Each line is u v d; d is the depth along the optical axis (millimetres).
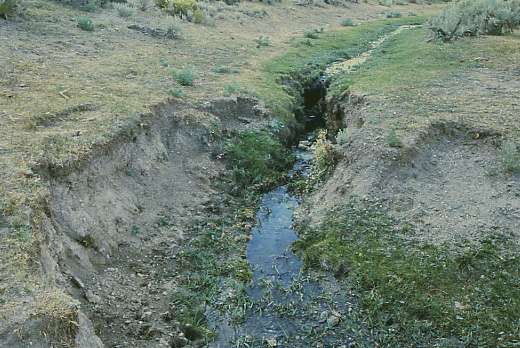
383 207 7379
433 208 7219
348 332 5605
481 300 5719
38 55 11234
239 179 9227
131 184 7699
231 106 10930
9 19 13156
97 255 6285
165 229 7371
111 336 5191
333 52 19281
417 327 5520
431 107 10094
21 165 6117
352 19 29281
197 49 15875
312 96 15023
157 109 9250
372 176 7883
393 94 11344
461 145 8680
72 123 7762
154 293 6066
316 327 5703
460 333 5371
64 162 6480
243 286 6453
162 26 17531
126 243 6793
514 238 6410
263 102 11812
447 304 5730
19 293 4324
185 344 5348
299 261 7070
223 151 9586
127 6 18672
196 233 7457
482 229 6648
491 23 18656
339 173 8508
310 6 31219
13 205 5352
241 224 7961
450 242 6535
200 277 6539
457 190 7535
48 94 8773
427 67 14203
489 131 8531
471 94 10977
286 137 11227
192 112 9820
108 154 7422
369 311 5863
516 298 5645
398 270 6305
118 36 14930
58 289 4828
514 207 6871
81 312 5035
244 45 17969
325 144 9203
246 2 27938
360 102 11430
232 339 5496
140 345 5145
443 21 20438
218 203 8336
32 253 4895
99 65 11680
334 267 6660
